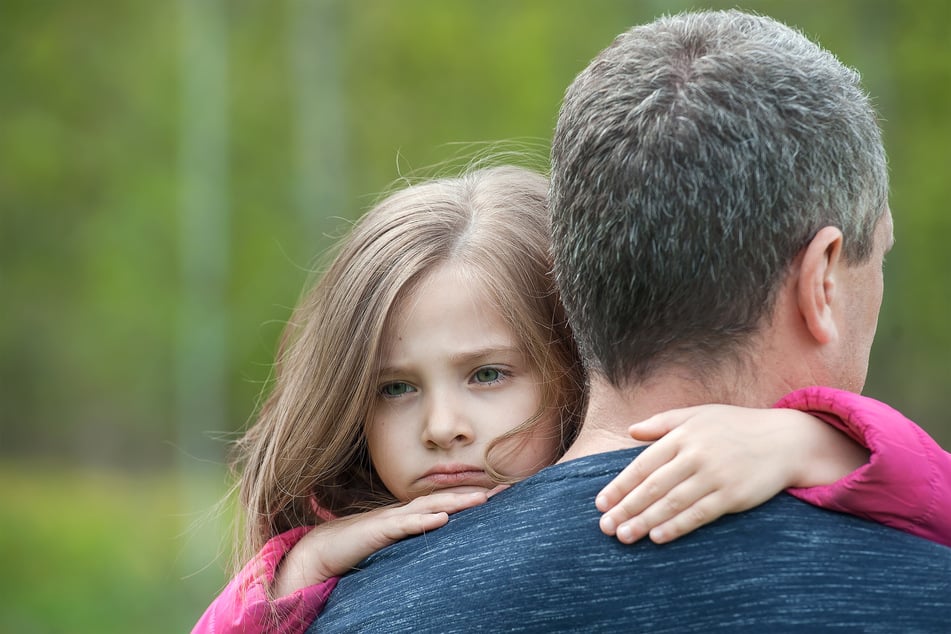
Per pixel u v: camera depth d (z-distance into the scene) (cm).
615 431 362
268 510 464
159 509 3969
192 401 4356
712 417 337
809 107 336
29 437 5216
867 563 318
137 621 2753
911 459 327
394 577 367
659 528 325
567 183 356
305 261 4162
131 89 4516
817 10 3619
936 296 3669
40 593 2850
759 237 335
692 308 342
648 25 362
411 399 438
